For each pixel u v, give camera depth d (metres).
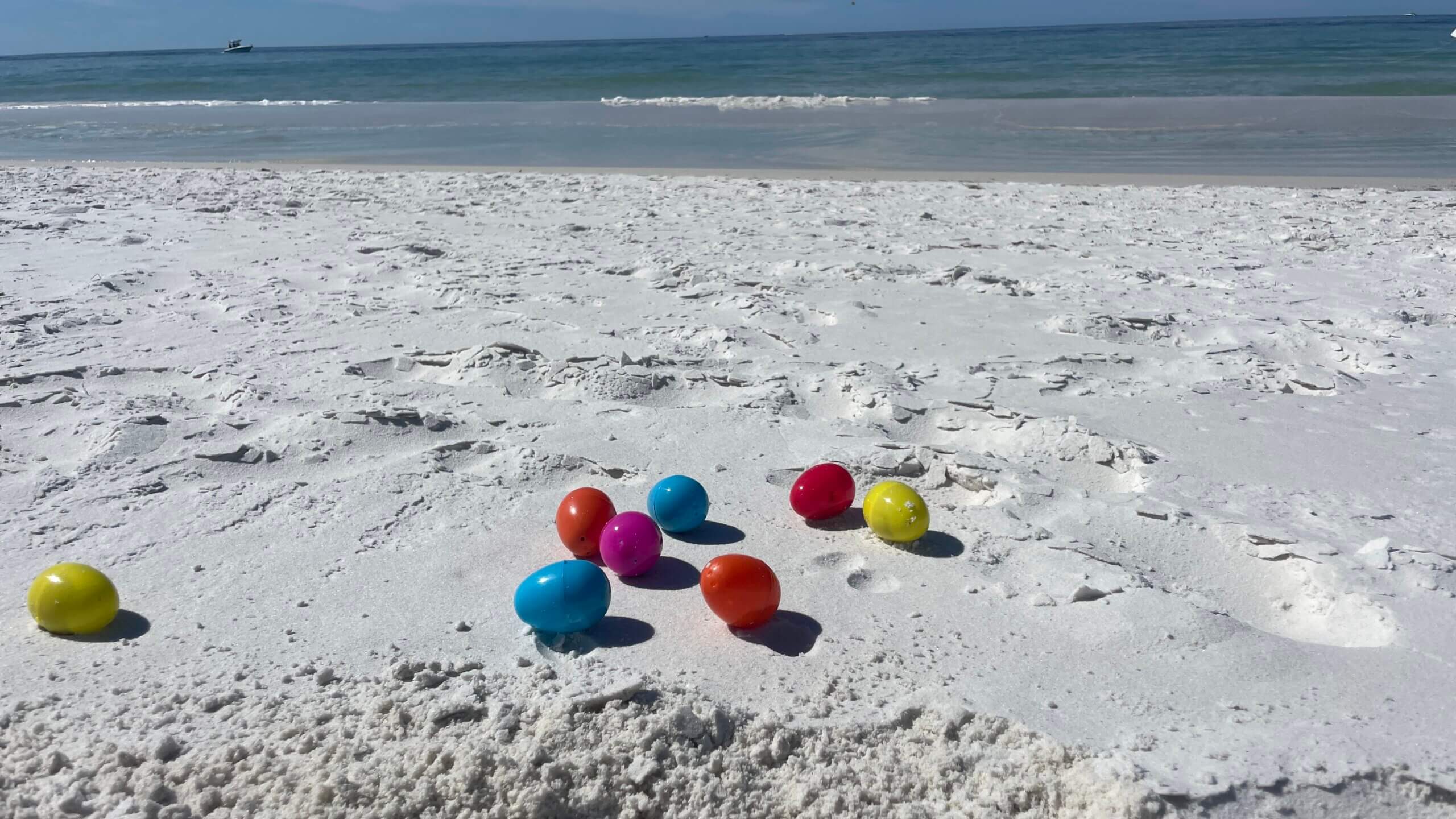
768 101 4.87
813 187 2.41
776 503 0.78
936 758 0.49
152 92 6.73
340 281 1.45
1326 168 2.68
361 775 0.46
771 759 0.49
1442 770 0.47
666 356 1.10
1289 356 1.16
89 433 0.86
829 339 1.20
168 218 1.95
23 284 1.40
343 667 0.55
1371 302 1.38
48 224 1.85
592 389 1.00
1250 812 0.45
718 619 0.62
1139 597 0.63
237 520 0.73
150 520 0.72
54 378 1.01
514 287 1.41
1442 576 0.65
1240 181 2.48
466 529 0.72
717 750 0.49
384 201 2.18
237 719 0.50
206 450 0.83
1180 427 0.94
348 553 0.68
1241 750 0.48
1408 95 4.34
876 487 0.72
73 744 0.48
